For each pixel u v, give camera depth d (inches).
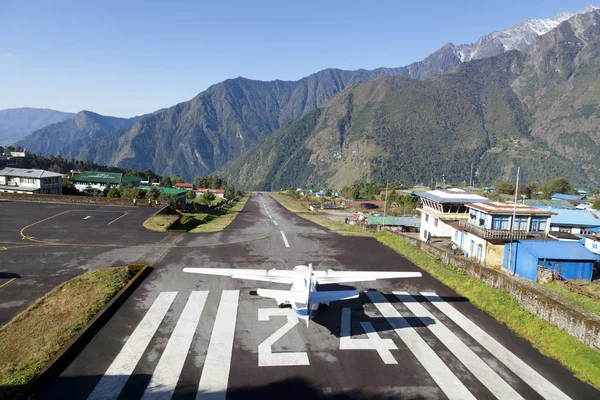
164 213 2226.9
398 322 813.9
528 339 744.3
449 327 792.9
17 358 614.2
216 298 917.2
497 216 1440.7
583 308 874.8
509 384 594.6
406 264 1289.4
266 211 3452.3
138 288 968.3
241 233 1819.6
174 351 666.8
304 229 2055.9
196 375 596.4
